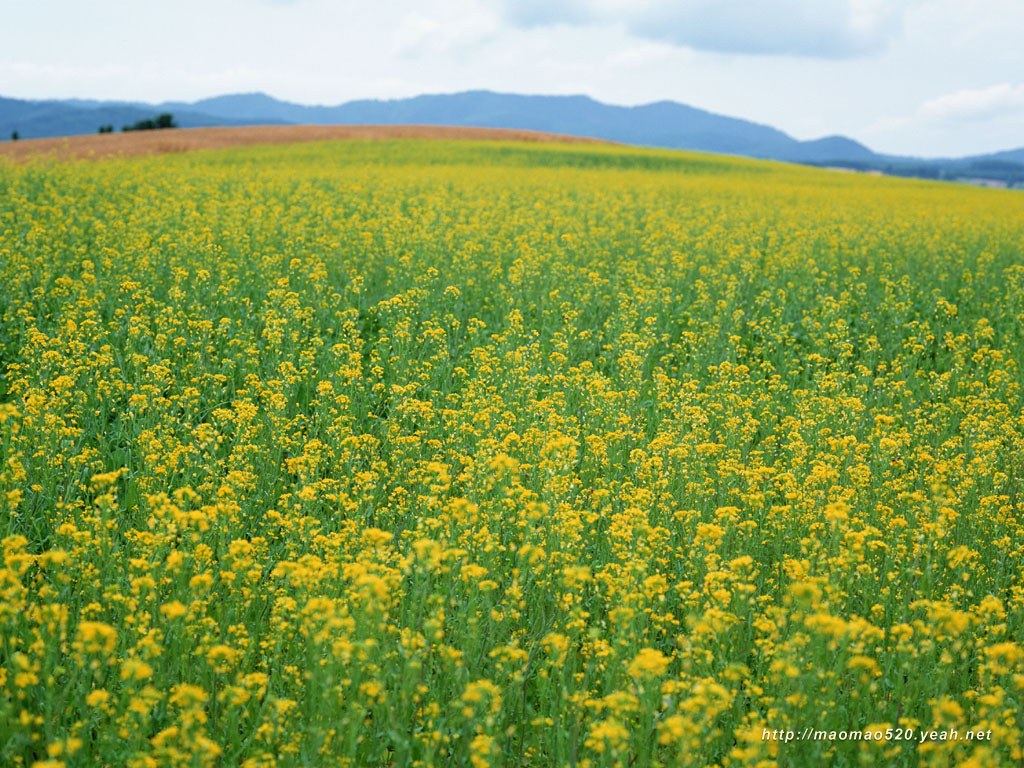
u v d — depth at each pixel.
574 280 15.57
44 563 5.39
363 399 9.95
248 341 11.04
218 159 42.47
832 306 14.49
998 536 7.00
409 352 11.44
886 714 4.86
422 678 4.98
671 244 19.48
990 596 5.49
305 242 17.89
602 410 9.26
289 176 29.78
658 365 12.41
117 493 7.35
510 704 4.94
